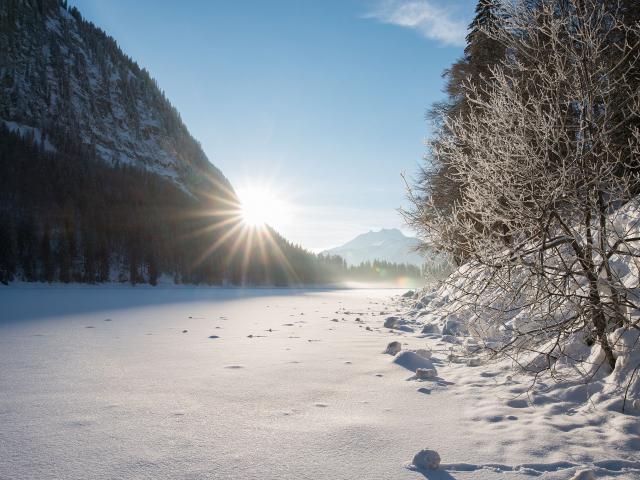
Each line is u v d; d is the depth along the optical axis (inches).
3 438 127.8
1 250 3233.3
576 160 152.5
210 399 172.1
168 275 4367.6
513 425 138.7
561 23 161.3
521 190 157.8
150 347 314.5
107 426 139.0
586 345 181.2
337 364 245.3
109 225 4512.8
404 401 169.2
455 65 830.5
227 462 111.5
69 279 3481.8
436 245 180.1
